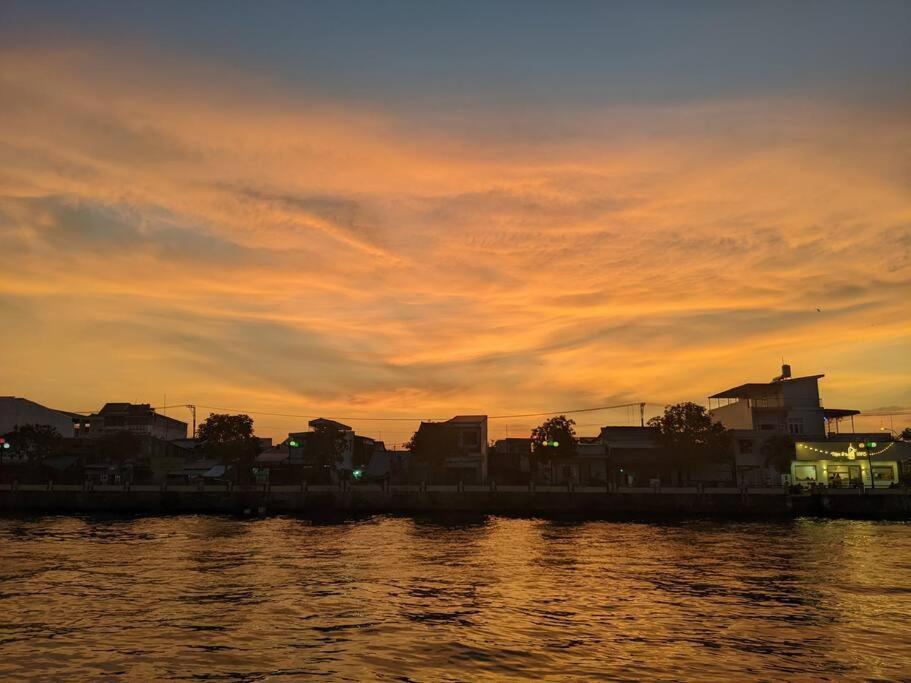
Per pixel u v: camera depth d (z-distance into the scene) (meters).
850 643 19.14
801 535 50.78
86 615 22.17
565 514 70.94
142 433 107.12
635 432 96.38
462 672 16.31
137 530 52.84
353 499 73.06
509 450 106.44
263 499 72.81
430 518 67.50
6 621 21.30
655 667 16.78
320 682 15.50
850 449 83.69
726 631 20.44
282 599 25.03
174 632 19.97
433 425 91.31
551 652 18.06
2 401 102.94
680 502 70.94
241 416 88.12
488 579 29.94
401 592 26.69
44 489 73.06
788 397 93.88
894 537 49.25
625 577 30.56
